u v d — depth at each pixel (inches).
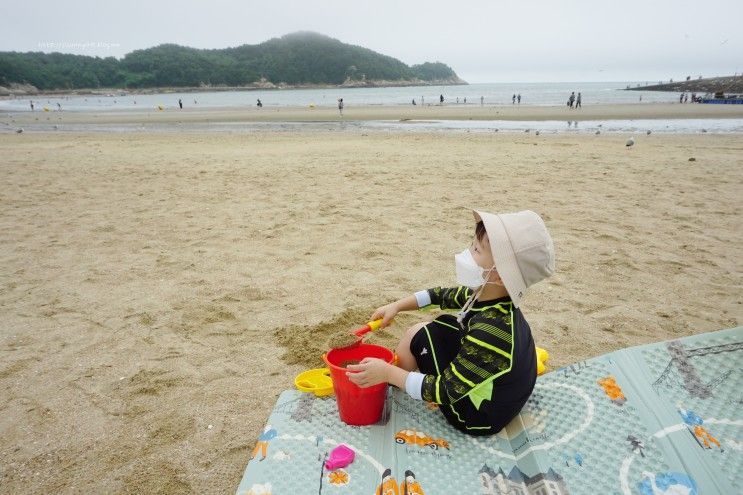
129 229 242.2
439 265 189.9
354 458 83.5
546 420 91.2
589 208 271.9
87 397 111.0
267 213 268.7
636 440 85.7
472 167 415.5
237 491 77.1
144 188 340.2
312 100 3804.1
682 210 266.4
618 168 398.3
